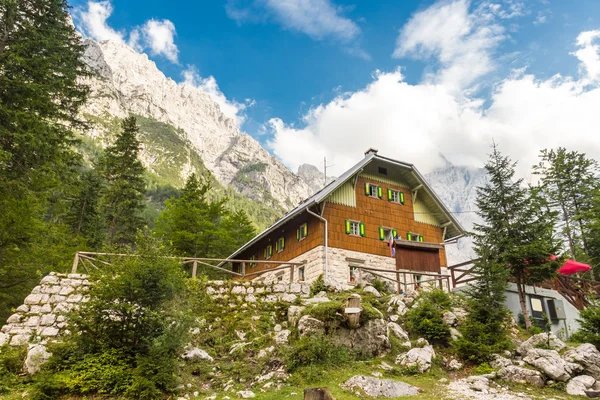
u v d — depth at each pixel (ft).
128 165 118.21
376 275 69.21
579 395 38.70
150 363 36.40
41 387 33.63
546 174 109.91
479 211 67.51
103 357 37.24
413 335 53.21
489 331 49.57
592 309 53.98
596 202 99.14
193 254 112.37
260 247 107.04
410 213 92.84
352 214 84.07
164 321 39.04
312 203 76.69
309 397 29.40
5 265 61.41
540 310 66.08
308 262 81.20
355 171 83.20
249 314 52.19
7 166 56.03
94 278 43.14
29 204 57.57
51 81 59.77
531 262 60.23
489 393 38.40
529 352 45.55
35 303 47.91
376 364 44.34
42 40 58.13
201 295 52.37
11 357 39.04
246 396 35.99
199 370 40.27
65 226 91.30
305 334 45.57
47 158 58.85
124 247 46.50
